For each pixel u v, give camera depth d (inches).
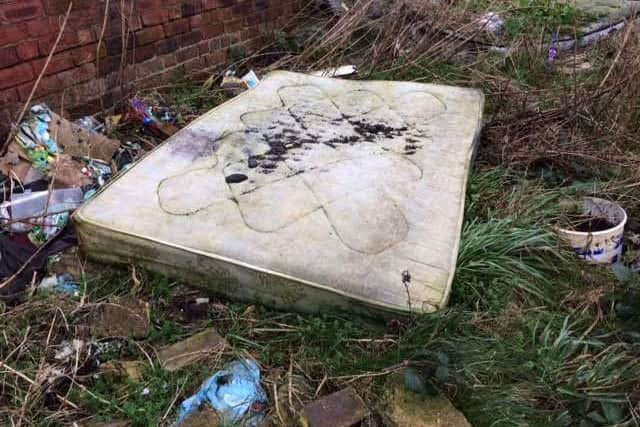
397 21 168.9
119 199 93.1
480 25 178.1
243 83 148.9
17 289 85.7
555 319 82.6
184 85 148.2
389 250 85.7
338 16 181.3
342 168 104.9
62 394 70.0
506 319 79.4
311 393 70.0
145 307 81.4
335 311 79.7
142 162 103.4
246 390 70.0
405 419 64.6
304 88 138.4
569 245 94.7
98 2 123.1
